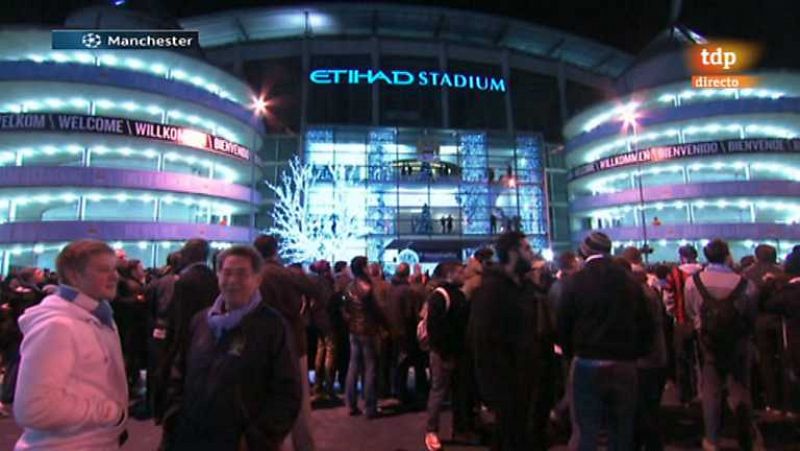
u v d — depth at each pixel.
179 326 4.38
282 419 2.36
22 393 2.03
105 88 29.84
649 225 36.09
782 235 33.62
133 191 29.73
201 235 31.70
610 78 57.72
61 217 32.91
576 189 45.69
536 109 54.31
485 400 4.09
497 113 51.50
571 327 3.89
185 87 32.91
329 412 7.07
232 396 2.32
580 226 45.44
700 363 6.04
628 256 6.38
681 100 40.97
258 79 49.66
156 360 6.38
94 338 2.30
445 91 49.88
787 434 5.69
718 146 35.47
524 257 4.21
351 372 7.00
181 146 31.52
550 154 47.91
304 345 4.66
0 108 30.42
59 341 2.13
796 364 5.16
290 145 43.53
